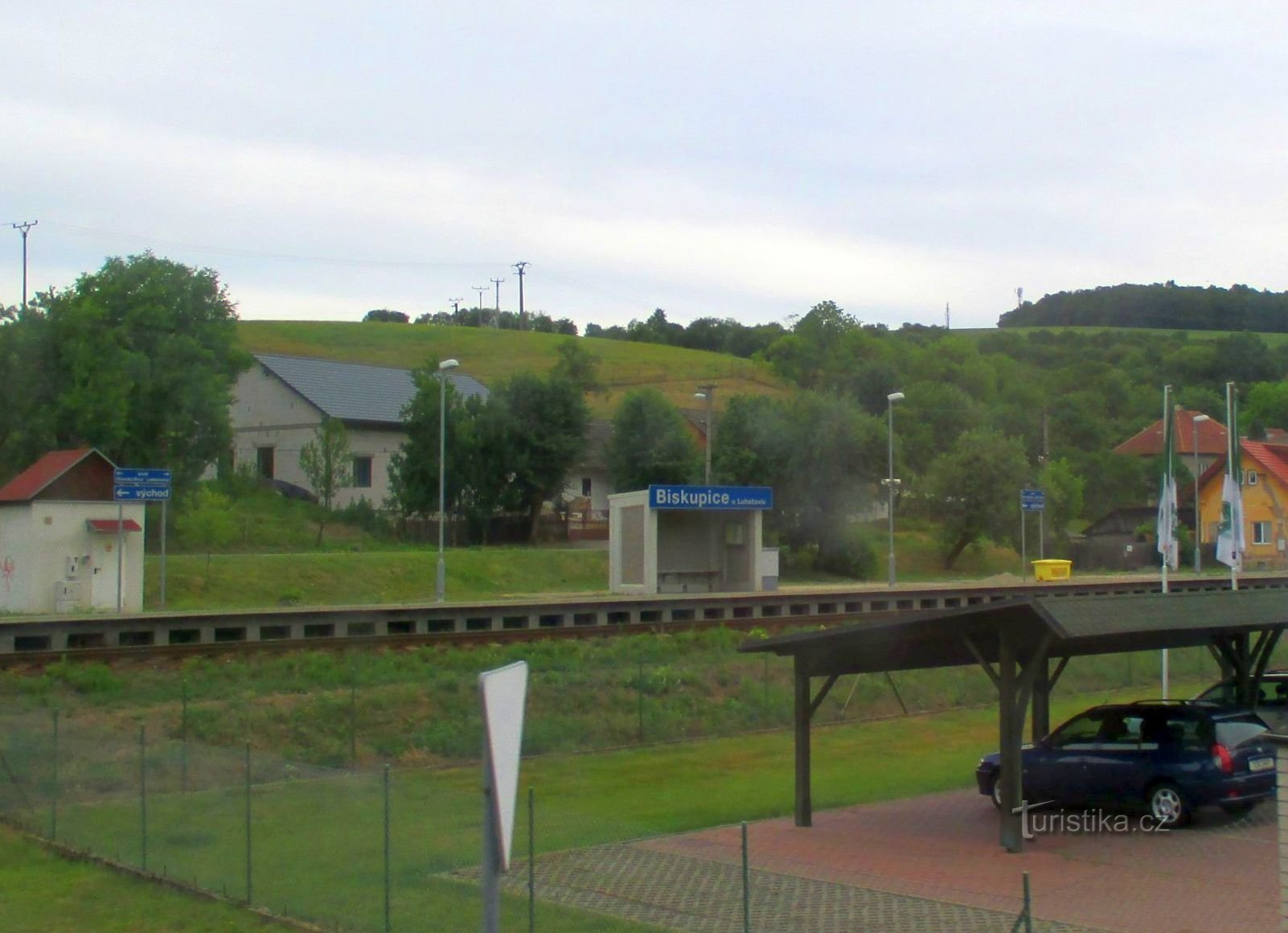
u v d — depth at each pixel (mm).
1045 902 13055
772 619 37344
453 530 66188
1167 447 29328
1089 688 34125
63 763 19531
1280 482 72312
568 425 68312
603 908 12891
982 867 14742
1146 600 15664
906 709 30359
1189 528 76000
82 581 36594
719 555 49531
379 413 74188
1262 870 14344
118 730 21641
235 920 13133
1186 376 126938
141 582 37781
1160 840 16047
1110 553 73438
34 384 53188
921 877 14281
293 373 75125
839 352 114750
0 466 53062
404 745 23766
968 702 31766
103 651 25750
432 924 12312
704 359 134000
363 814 16516
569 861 15055
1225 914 12508
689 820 18391
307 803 17141
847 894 13398
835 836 16797
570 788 21328
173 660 26266
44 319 54438
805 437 65688
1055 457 89500
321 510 64688
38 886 14664
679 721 26984
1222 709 17297
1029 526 69562
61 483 36594
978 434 71062
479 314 170500
